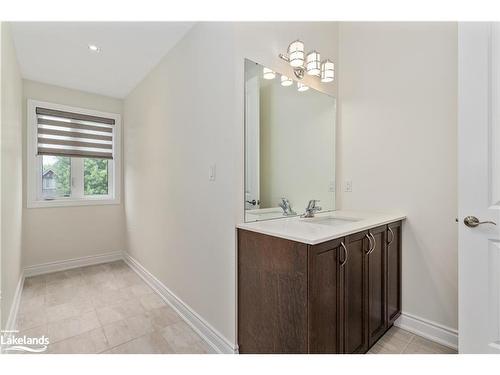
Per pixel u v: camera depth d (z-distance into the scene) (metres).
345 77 2.32
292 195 1.97
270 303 1.40
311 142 2.10
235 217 1.61
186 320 2.09
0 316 1.60
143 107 3.04
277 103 1.84
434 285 1.82
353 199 2.27
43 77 3.00
